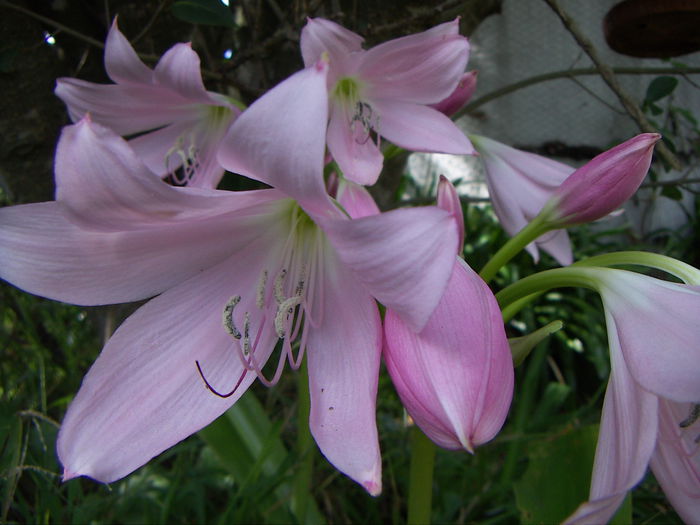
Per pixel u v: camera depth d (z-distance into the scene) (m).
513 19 0.69
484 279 0.22
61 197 0.14
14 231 0.16
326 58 0.14
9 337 0.44
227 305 0.19
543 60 0.70
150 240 0.18
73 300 0.18
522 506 0.26
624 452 0.16
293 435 0.40
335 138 0.28
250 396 0.34
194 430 0.18
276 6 0.31
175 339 0.19
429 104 0.29
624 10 0.32
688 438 0.19
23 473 0.32
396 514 0.33
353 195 0.27
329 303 0.20
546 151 0.74
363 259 0.15
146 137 0.31
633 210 0.74
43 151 0.34
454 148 0.28
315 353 0.19
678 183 0.39
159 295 0.19
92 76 0.35
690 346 0.15
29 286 0.17
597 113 0.71
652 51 0.35
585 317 0.60
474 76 0.29
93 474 0.17
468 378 0.16
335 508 0.35
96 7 0.35
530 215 0.30
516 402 0.53
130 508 0.32
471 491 0.37
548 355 0.59
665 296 0.16
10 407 0.30
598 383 0.60
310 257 0.20
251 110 0.14
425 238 0.14
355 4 0.31
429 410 0.16
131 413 0.18
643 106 0.37
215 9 0.29
